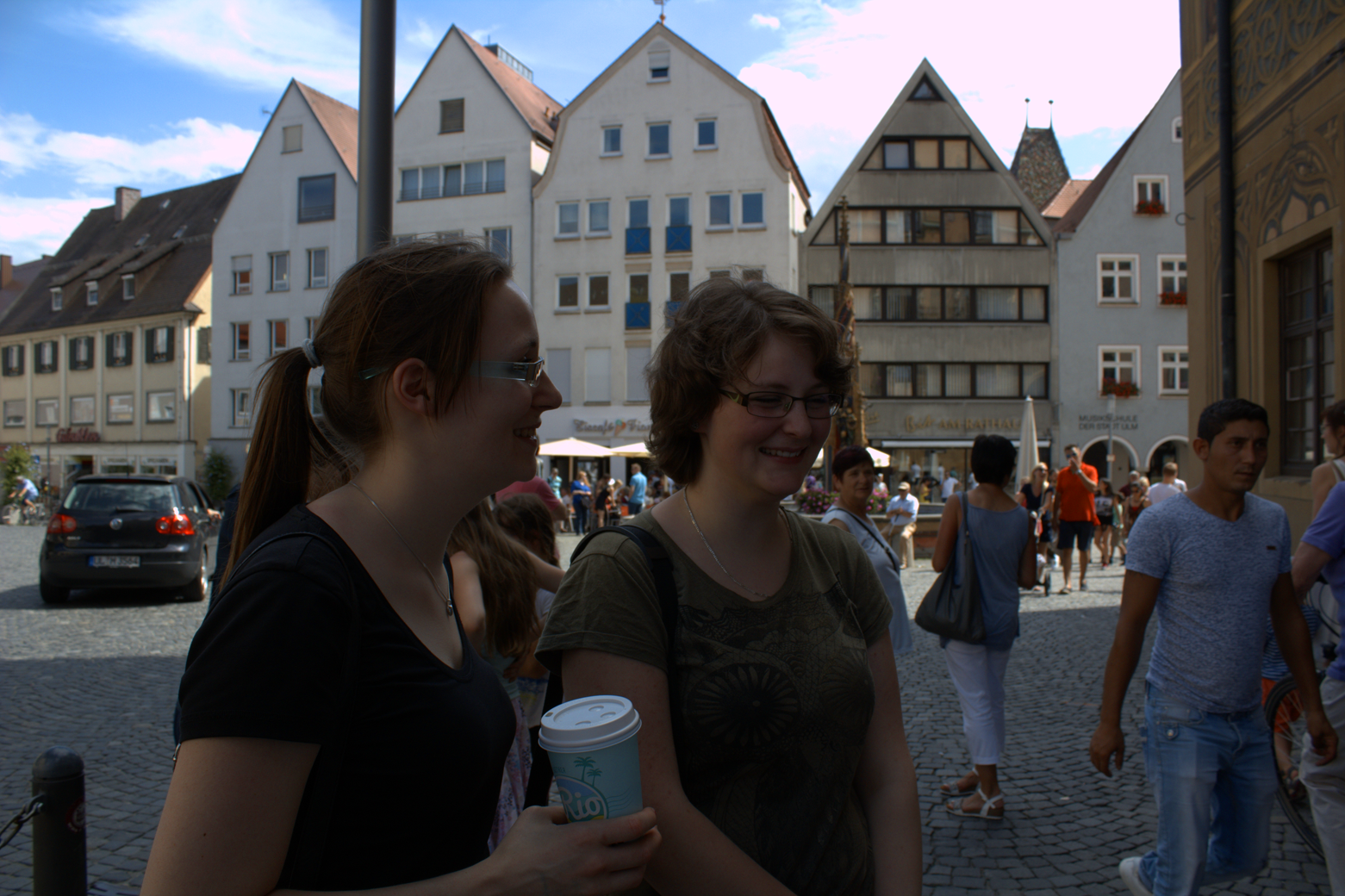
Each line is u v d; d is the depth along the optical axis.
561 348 33.75
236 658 0.98
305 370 1.32
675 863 1.35
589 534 1.57
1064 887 3.39
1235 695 2.64
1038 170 43.59
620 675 1.40
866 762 1.67
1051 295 32.62
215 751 0.95
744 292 1.60
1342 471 3.79
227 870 0.93
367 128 4.73
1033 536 4.22
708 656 1.46
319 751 1.02
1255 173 7.19
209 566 13.93
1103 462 33.75
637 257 33.25
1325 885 3.35
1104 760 2.79
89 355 45.03
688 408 1.59
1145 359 32.47
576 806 1.12
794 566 1.60
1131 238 32.56
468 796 1.16
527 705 2.99
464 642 1.31
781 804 1.46
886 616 1.76
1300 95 6.50
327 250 37.25
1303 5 6.45
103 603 11.00
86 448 44.72
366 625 1.09
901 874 1.54
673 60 33.19
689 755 1.45
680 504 1.62
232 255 38.59
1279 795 3.77
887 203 32.75
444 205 35.19
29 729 5.57
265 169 38.19
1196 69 8.27
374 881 1.06
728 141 32.72
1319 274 6.52
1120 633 2.78
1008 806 4.22
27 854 3.75
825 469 15.19
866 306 32.81
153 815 4.17
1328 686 3.00
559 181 33.91
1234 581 2.65
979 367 32.75
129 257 45.84
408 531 1.22
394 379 1.19
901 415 32.62
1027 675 6.88
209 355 42.47
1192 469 31.31
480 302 1.22
